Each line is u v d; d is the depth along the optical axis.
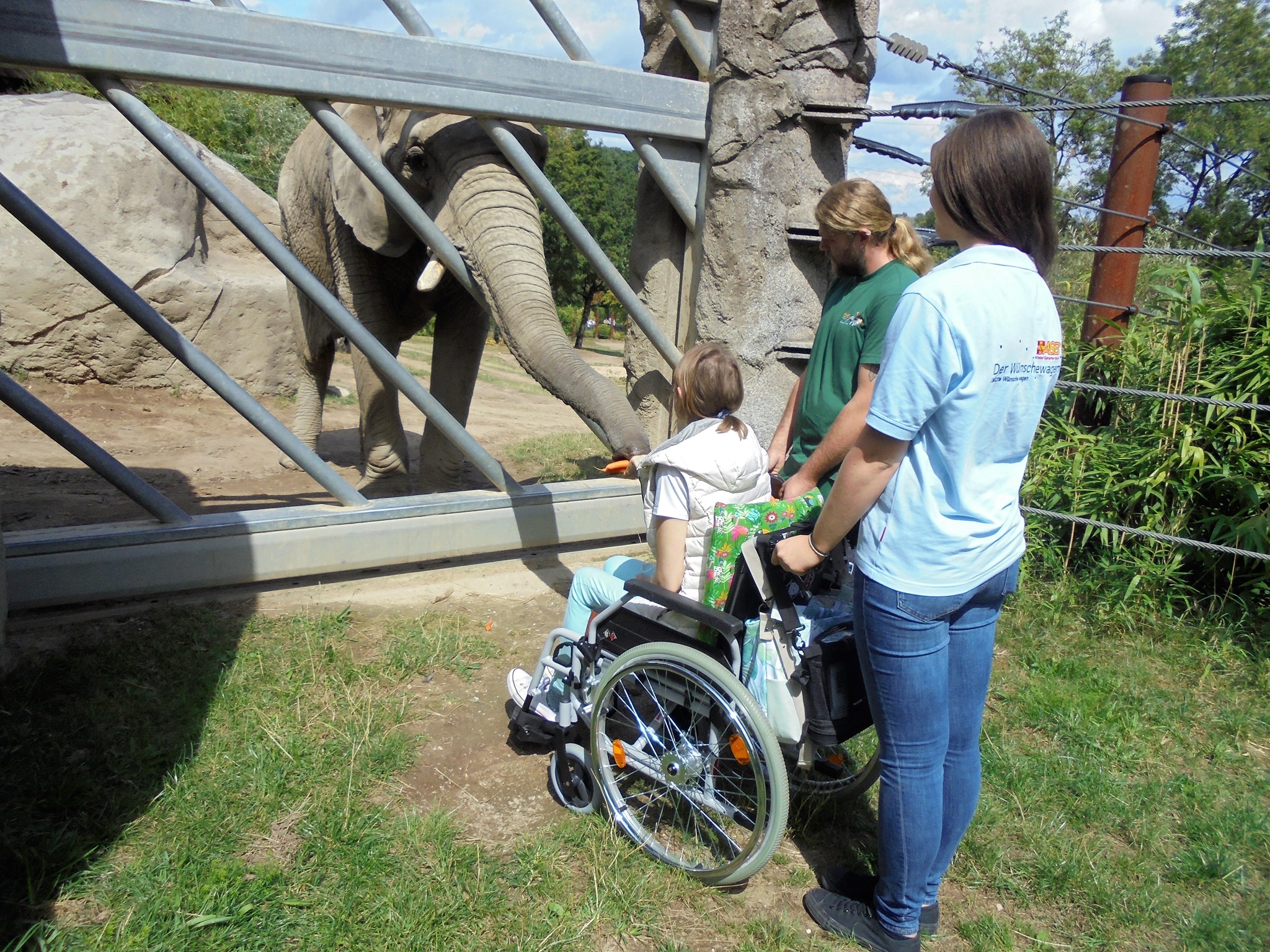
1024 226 1.99
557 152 41.56
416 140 4.53
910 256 2.98
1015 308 1.93
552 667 2.80
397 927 2.24
